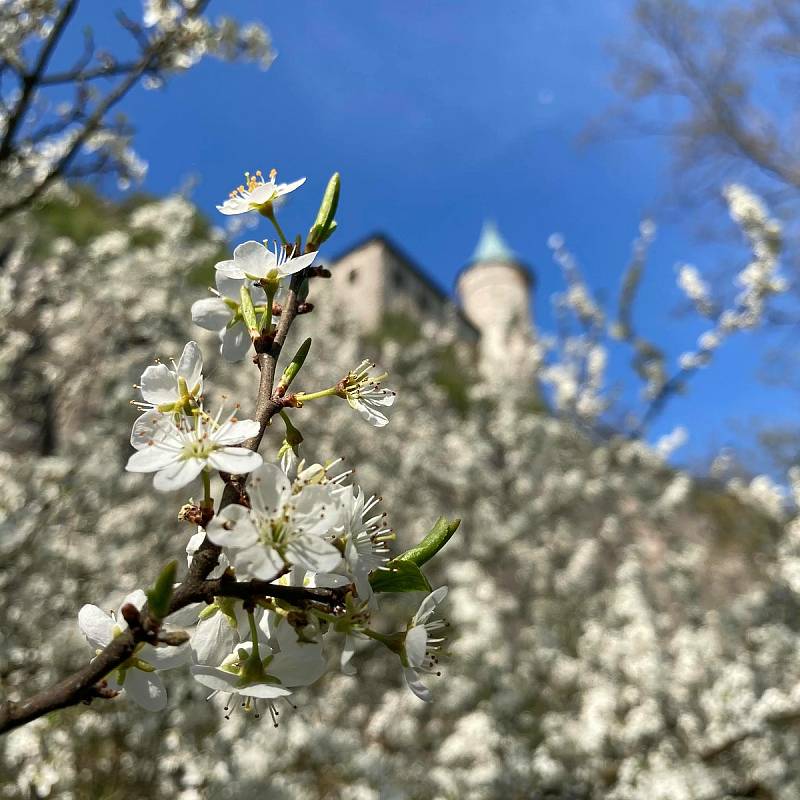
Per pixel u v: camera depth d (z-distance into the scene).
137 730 5.21
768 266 7.96
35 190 4.42
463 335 33.03
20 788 4.14
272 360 1.41
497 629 8.26
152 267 8.90
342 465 9.35
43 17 4.55
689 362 8.33
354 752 5.27
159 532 7.68
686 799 6.25
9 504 5.50
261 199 1.57
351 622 1.24
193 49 4.87
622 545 11.16
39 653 5.23
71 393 8.75
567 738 7.30
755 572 10.57
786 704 6.91
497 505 10.67
